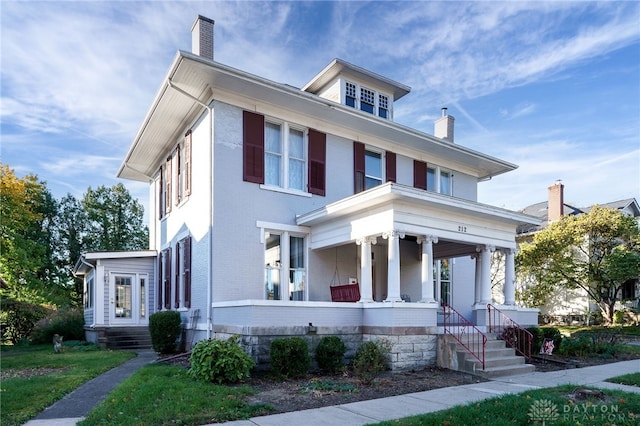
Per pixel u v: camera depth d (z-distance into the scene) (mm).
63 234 37094
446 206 12438
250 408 7000
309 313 11086
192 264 13875
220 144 12906
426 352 11633
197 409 6773
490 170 20297
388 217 11734
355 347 11781
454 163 19156
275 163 14133
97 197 38031
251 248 13117
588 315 29500
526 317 14992
